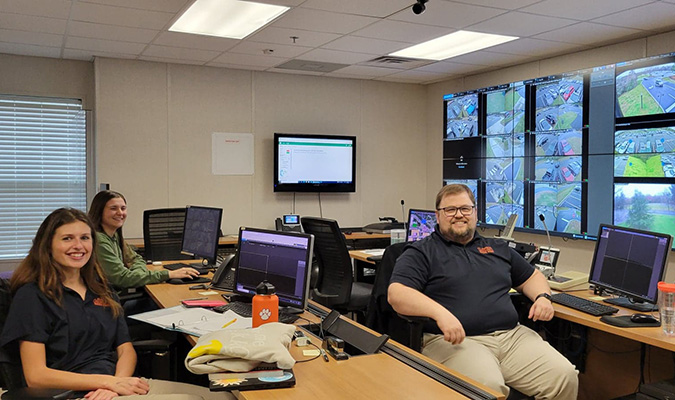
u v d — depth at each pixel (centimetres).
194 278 350
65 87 555
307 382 177
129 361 224
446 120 655
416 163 709
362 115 673
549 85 527
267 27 437
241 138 608
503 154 579
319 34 457
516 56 539
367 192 680
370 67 596
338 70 612
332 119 656
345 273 343
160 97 569
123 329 233
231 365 177
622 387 302
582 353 322
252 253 272
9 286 211
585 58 510
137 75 559
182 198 582
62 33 455
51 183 559
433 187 702
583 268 508
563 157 515
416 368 190
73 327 212
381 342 210
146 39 473
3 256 542
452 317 240
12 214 545
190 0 369
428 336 266
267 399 163
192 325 230
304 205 646
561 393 245
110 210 337
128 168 557
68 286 219
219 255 444
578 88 500
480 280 271
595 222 488
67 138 562
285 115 630
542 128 535
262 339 184
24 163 547
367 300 384
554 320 332
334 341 207
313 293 355
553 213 525
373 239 622
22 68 538
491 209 596
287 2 375
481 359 242
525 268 289
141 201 564
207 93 590
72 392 185
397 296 257
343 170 650
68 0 371
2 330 205
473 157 618
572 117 506
